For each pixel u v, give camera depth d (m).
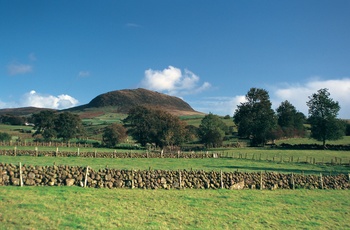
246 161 69.38
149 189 33.28
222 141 109.19
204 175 36.50
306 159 73.75
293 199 33.62
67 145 91.62
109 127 101.62
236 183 37.16
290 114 148.50
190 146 104.31
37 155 61.16
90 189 30.73
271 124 120.19
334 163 69.00
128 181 33.28
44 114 113.44
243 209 28.09
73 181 31.58
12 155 59.72
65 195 27.67
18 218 20.95
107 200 27.39
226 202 30.12
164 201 28.80
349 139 126.00
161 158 69.50
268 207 29.48
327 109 104.69
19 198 25.45
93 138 124.38
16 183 29.84
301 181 40.66
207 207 27.91
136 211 25.02
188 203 28.78
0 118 181.62
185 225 22.72
